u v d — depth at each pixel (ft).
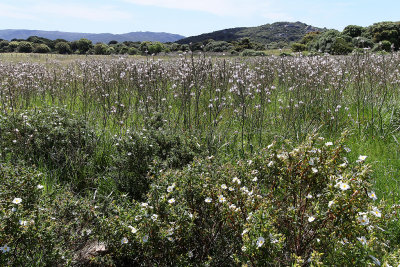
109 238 8.46
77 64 42.55
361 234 7.64
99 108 22.86
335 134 18.49
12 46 177.58
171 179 9.70
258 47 161.27
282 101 23.27
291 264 7.55
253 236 7.17
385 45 91.30
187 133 16.17
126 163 13.60
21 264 7.52
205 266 8.08
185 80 20.65
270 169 9.53
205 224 9.23
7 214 7.55
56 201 10.16
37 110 18.69
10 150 14.67
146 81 21.77
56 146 15.37
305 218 8.43
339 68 28.58
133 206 10.52
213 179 9.59
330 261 7.09
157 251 8.11
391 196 11.94
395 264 6.38
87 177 14.29
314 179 8.68
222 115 20.80
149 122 17.34
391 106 20.75
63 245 8.86
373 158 15.26
